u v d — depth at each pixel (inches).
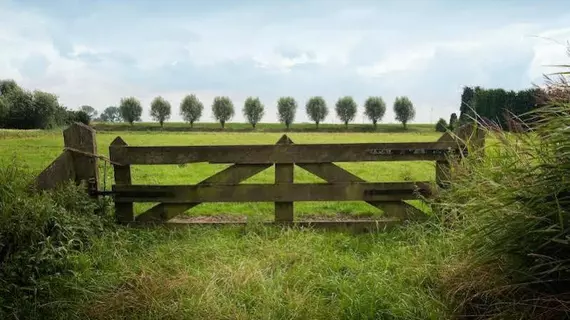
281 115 3988.7
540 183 119.3
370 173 531.5
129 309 142.6
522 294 121.9
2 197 183.8
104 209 230.8
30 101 2721.5
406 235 207.5
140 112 3890.3
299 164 230.5
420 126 3858.3
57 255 169.6
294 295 148.5
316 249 194.2
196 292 148.9
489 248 124.9
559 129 117.9
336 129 3555.6
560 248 113.9
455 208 169.3
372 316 137.7
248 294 148.8
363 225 227.6
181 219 272.7
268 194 232.7
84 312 141.2
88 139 228.4
